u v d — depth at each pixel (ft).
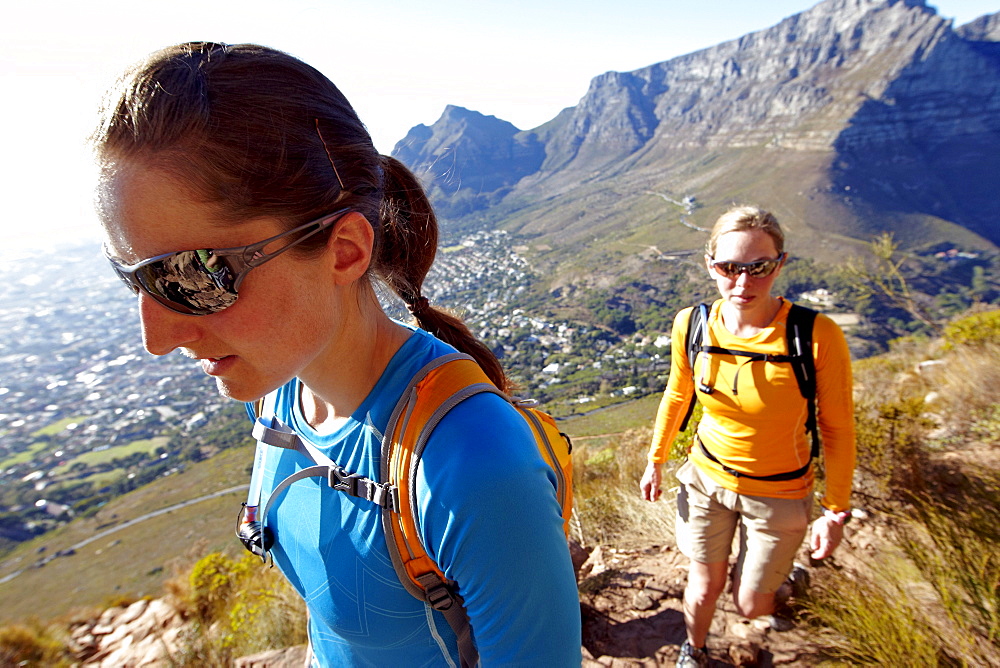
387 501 1.99
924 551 6.81
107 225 1.65
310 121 1.75
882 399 13.39
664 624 7.68
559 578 1.84
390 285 2.61
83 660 12.62
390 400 2.09
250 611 11.23
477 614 1.90
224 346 1.79
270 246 1.68
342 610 2.24
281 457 2.53
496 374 2.84
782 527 6.26
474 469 1.76
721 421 6.52
